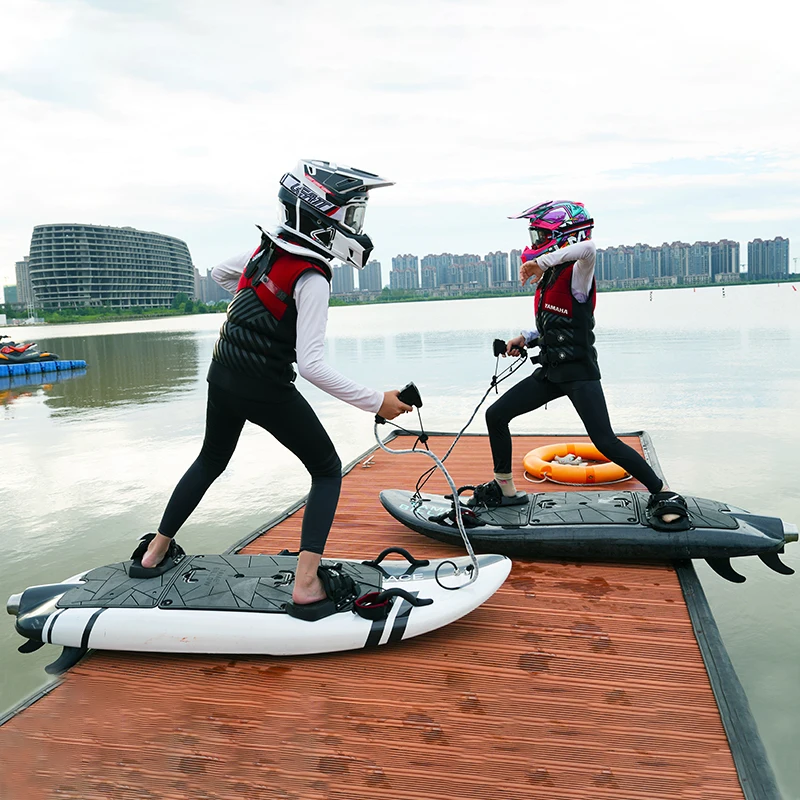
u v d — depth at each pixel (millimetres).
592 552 3795
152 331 54062
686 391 11289
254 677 2752
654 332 24797
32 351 20641
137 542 5246
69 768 2260
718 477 6367
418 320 47312
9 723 2498
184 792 2141
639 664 2781
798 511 5352
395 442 7266
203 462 3100
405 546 4223
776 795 2023
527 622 3166
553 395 3912
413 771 2197
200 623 2838
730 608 4051
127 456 8133
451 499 4441
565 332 3725
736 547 3625
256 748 2332
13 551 5121
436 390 12930
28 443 9141
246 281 2811
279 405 2783
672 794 2072
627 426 8750
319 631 2818
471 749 2293
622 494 4234
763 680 3316
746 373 13148
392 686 2666
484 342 23953
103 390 14945
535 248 3795
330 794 2113
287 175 2762
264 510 5965
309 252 2639
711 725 2385
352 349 23031
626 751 2264
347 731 2406
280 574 3172
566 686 2641
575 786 2115
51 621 2914
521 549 3896
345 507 5031
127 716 2527
